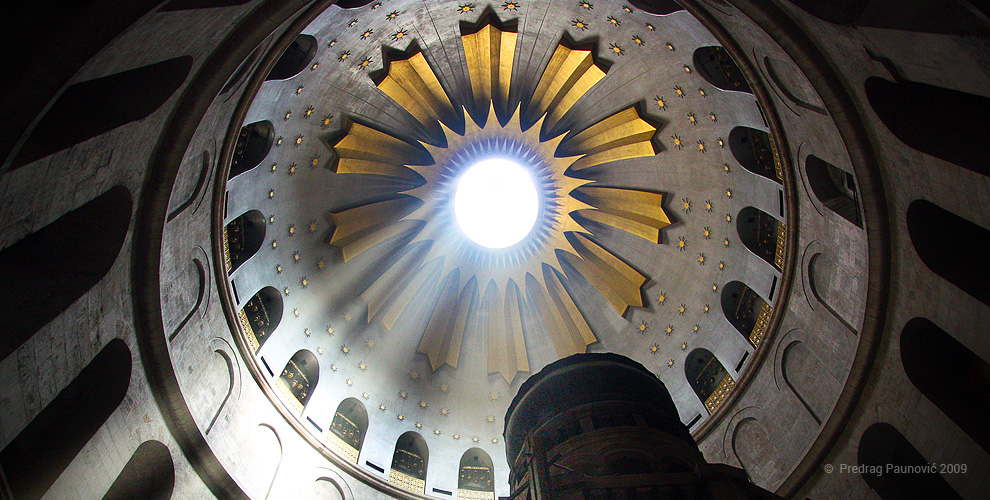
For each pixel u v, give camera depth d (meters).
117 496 12.23
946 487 13.20
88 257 11.19
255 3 11.38
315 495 16.91
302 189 19.67
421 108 21.05
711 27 14.34
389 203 22.14
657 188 21.36
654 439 11.04
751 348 18.50
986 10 8.05
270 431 16.69
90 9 8.30
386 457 20.03
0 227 8.40
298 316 19.69
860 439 14.36
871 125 12.36
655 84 19.47
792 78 13.61
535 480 9.99
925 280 12.55
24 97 7.61
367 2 16.00
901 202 12.63
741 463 17.28
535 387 13.56
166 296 13.06
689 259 21.08
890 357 13.65
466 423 22.34
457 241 23.62
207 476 13.72
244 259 17.50
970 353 12.88
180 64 11.46
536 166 22.61
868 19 10.39
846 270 14.75
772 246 18.16
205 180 14.23
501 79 20.88
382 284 22.53
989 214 10.73
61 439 10.66
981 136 11.12
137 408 12.16
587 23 18.58
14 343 9.36
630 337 22.28
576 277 23.62
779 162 16.70
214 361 15.21
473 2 18.02
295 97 17.45
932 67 10.20
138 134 11.09
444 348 23.31
